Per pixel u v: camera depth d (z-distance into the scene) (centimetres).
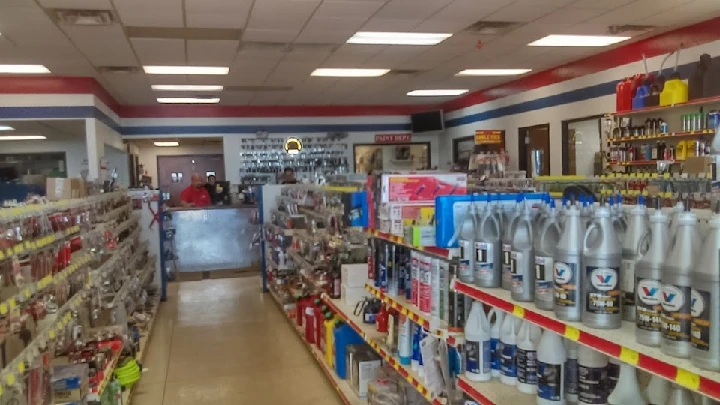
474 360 252
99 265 477
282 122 1373
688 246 137
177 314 780
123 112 1270
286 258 812
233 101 1270
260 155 1358
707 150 639
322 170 1390
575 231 177
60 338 391
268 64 869
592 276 168
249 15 607
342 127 1412
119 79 951
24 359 263
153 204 876
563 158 978
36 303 315
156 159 1655
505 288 225
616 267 166
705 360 128
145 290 781
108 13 583
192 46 737
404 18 639
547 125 1020
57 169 1502
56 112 921
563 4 607
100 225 507
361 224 409
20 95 911
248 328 702
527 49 830
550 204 204
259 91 1134
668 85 664
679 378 132
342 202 492
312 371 540
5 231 271
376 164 1466
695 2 609
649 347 147
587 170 960
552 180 534
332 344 493
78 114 929
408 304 326
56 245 360
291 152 1377
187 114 1312
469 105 1307
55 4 548
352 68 929
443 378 282
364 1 569
